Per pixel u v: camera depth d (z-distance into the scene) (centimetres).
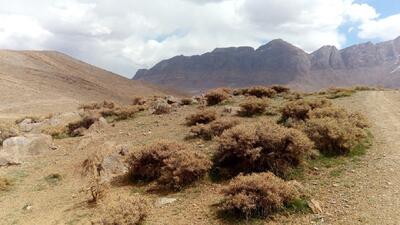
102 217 955
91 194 1223
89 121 2350
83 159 1644
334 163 1183
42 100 7894
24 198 1272
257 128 1262
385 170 1083
